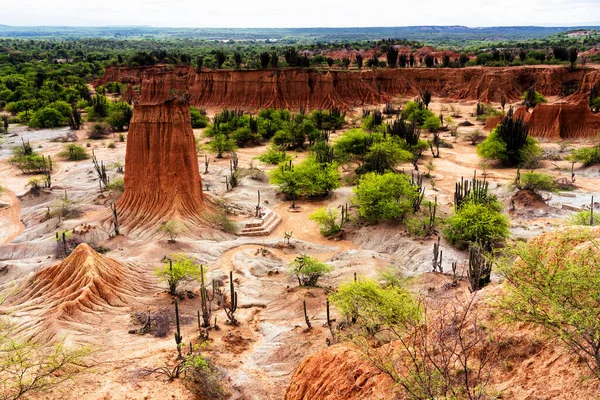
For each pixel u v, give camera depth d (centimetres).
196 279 3947
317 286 3753
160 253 4475
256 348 2969
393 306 2130
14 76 17862
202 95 14900
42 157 8388
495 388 1402
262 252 4650
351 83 15200
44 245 4894
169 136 5159
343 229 5316
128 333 3066
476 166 8012
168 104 5156
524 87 14888
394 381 1529
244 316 3428
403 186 5297
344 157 7912
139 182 5253
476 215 4409
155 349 2848
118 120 12175
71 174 7981
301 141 10012
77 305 3212
